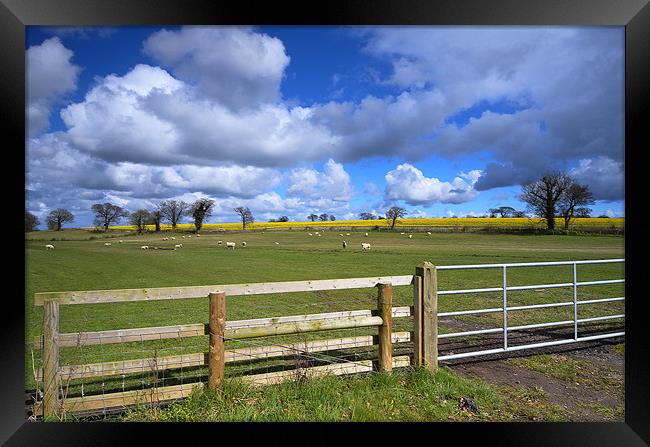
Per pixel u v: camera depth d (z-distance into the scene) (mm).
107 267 25781
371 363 5254
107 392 5160
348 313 5285
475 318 9719
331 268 23828
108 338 4371
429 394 4723
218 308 4520
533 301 11852
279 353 4855
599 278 17000
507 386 5305
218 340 4504
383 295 5176
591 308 10719
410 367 5352
